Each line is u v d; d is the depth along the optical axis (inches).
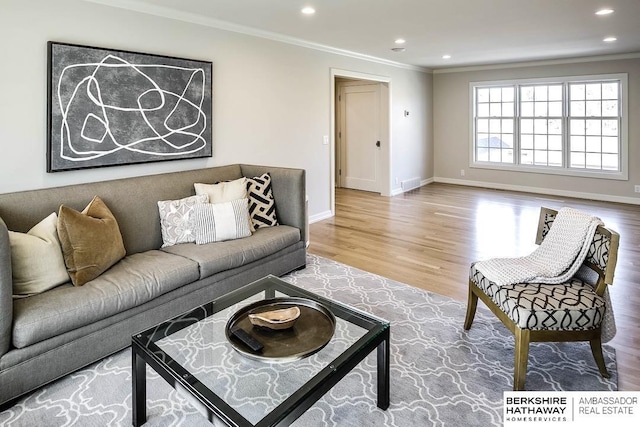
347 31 177.8
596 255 83.4
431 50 229.3
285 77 190.1
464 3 140.9
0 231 73.6
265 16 151.8
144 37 135.1
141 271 100.7
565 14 156.6
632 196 258.2
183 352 76.9
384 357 75.4
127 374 88.3
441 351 95.7
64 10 116.1
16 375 77.1
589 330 80.0
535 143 294.4
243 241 126.6
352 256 164.9
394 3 139.3
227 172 155.0
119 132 129.2
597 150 270.5
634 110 252.1
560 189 286.0
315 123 211.0
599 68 259.6
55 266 90.7
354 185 315.9
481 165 318.7
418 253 167.6
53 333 81.1
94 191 115.4
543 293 82.4
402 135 297.9
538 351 95.4
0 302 74.0
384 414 75.4
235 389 70.1
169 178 135.2
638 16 160.1
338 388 82.7
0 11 105.1
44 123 115.1
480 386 83.0
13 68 108.3
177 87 143.6
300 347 71.4
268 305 88.4
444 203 263.3
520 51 237.6
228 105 165.3
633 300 121.0
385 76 270.2
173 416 75.5
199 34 151.6
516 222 213.3
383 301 122.9
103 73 123.6
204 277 111.2
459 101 321.4
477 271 97.3
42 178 116.3
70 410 77.3
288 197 146.2
